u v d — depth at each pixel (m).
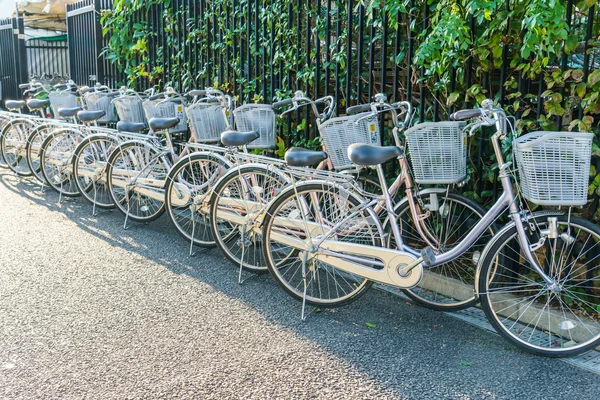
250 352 3.12
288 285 3.79
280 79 5.43
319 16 5.01
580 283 3.40
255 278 4.20
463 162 3.52
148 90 6.39
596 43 3.34
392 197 3.82
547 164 2.92
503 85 3.77
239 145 4.09
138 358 3.03
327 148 4.01
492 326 3.33
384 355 3.12
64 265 4.35
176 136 5.81
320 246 3.59
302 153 3.52
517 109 3.72
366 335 3.35
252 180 4.11
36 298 3.74
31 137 6.92
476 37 3.94
